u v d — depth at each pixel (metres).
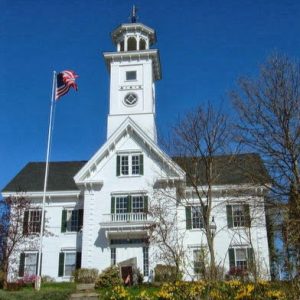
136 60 48.97
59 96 37.81
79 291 30.66
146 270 38.03
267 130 25.16
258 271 20.61
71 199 42.84
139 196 40.31
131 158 41.62
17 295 21.52
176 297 22.03
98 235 39.50
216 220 39.62
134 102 47.53
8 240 37.53
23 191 41.94
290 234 18.08
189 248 39.44
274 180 25.11
